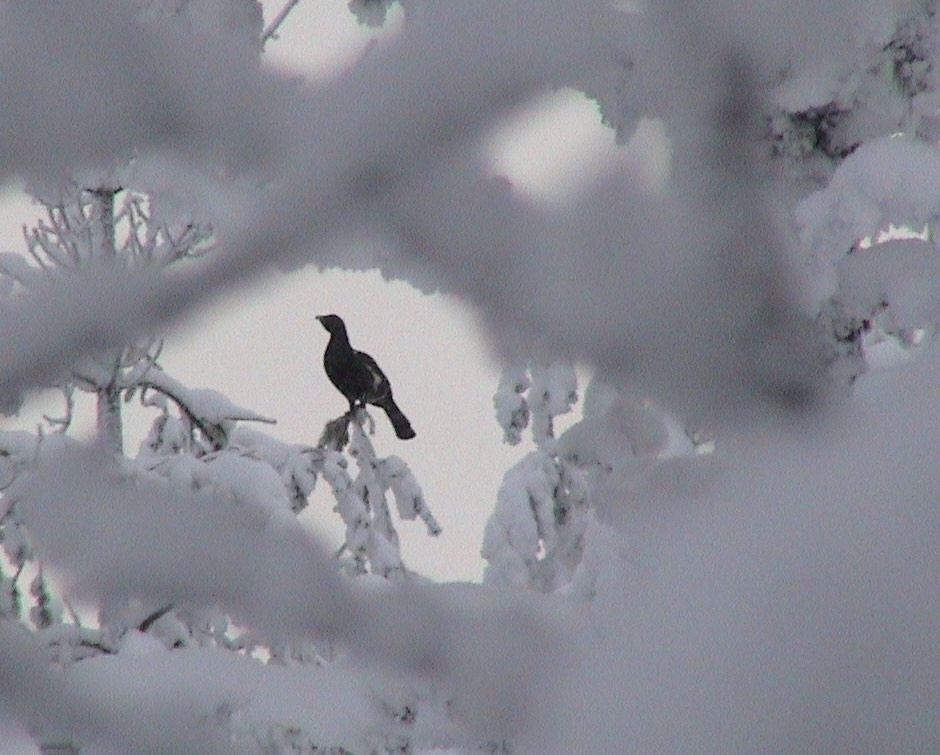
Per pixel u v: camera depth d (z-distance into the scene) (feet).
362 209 3.39
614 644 2.94
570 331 3.35
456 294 3.42
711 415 3.16
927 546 2.71
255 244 3.40
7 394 3.24
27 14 3.39
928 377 2.93
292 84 3.42
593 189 3.46
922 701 2.64
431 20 3.37
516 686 3.32
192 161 3.41
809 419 3.01
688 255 3.39
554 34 3.41
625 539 3.07
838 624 2.69
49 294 3.32
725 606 2.81
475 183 3.42
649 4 3.56
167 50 3.43
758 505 2.88
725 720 2.74
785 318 3.35
